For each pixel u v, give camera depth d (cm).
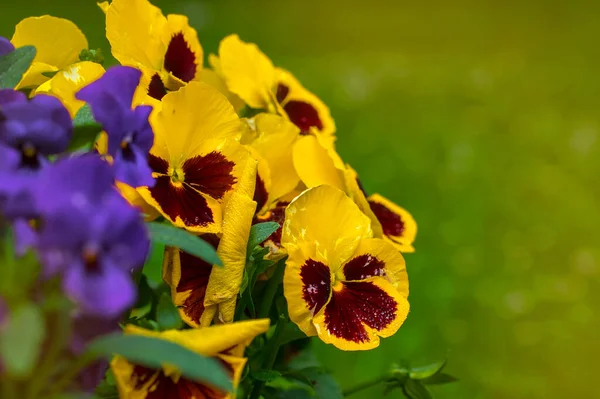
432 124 285
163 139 70
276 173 76
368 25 498
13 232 59
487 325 175
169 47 76
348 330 70
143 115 63
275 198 76
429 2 537
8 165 60
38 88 69
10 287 58
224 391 64
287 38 438
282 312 75
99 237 57
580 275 199
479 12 524
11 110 60
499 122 298
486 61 424
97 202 58
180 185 70
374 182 229
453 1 543
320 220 71
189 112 70
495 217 222
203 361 59
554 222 223
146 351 59
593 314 184
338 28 480
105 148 65
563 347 173
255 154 73
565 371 167
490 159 259
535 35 497
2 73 65
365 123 279
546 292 190
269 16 464
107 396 68
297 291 70
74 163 58
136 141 63
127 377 64
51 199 58
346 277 72
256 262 70
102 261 57
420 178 236
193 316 70
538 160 264
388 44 475
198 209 69
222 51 79
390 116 290
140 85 71
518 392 159
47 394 60
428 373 77
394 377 78
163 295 65
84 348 61
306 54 416
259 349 74
